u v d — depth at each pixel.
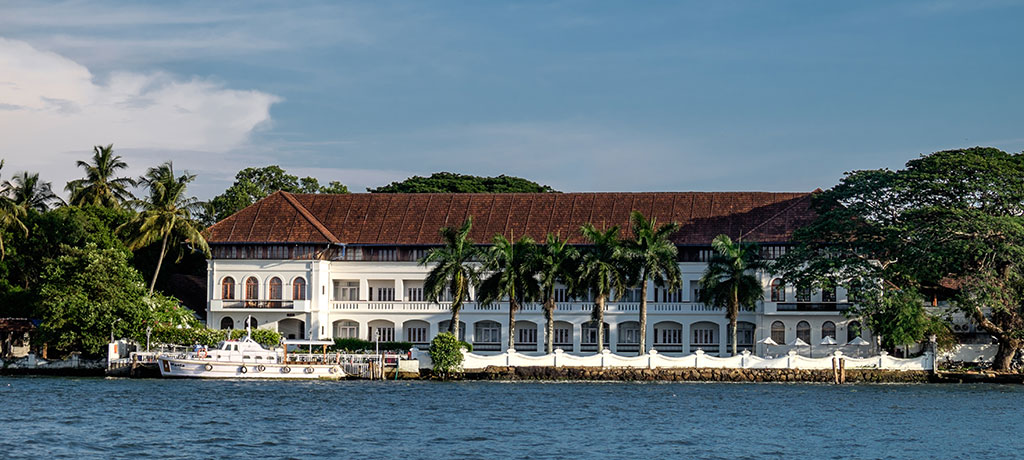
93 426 59.44
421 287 110.38
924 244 86.62
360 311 109.69
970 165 91.62
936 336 93.94
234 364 88.12
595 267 92.50
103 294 92.94
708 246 106.69
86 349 92.31
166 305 97.56
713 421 64.44
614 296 97.06
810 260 94.38
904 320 89.00
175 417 63.28
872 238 92.56
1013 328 90.25
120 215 115.00
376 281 111.25
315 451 53.47
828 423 64.06
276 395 75.25
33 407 66.69
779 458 53.22
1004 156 97.38
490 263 94.50
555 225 110.62
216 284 109.00
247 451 53.19
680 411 68.62
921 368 89.88
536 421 63.78
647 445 56.22
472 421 63.53
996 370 91.56
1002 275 90.00
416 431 59.72
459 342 91.31
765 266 96.25
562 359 90.31
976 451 55.38
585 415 66.44
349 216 113.50
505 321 108.25
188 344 93.62
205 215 139.75
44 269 95.69
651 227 93.88
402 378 90.62
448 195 115.25
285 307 107.56
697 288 106.94
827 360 89.88
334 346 104.62
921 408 71.19
